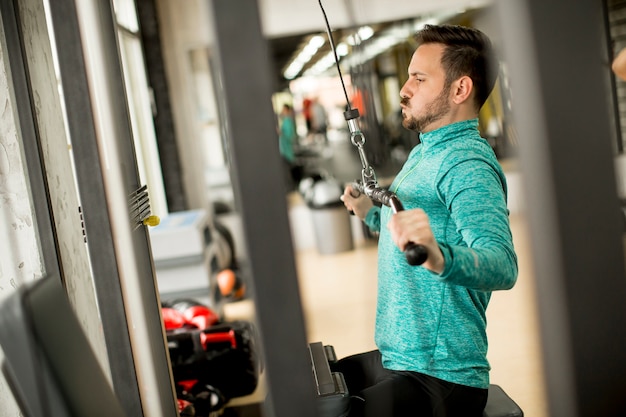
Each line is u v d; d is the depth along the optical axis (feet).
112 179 4.71
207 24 2.54
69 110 4.06
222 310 13.75
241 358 8.80
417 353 4.63
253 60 2.53
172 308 9.58
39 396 3.36
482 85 4.72
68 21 3.99
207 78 18.28
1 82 5.09
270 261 2.60
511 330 8.41
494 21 2.71
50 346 3.44
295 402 2.68
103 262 4.25
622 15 9.16
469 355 4.62
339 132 32.17
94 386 3.70
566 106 2.68
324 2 12.17
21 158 5.19
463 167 4.37
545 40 2.65
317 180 23.12
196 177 18.67
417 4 16.03
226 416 9.04
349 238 18.48
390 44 17.93
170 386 5.43
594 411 2.75
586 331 2.74
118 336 4.37
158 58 18.06
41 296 3.57
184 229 13.14
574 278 2.72
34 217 5.26
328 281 15.51
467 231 4.09
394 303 4.73
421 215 3.30
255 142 2.56
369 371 5.13
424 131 4.83
